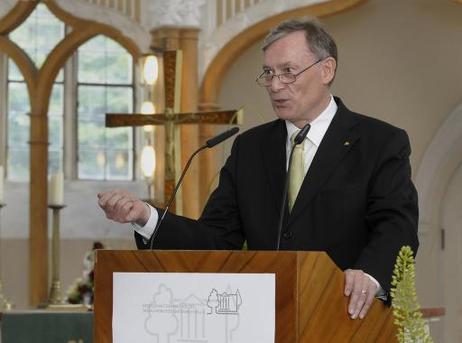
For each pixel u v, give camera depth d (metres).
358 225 5.43
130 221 5.25
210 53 18.41
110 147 24.27
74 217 23.45
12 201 23.52
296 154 5.64
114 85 24.47
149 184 15.96
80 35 20.17
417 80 17.92
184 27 18.11
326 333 4.42
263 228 5.62
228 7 18.39
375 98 18.11
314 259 4.33
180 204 14.52
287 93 5.60
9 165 24.09
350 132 5.65
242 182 5.80
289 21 5.66
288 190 5.62
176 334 4.45
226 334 4.37
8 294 23.06
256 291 4.32
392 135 5.61
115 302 4.57
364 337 4.70
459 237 18.78
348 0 17.56
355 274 4.54
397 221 5.24
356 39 18.17
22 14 20.86
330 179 5.51
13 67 24.30
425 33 17.78
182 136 17.97
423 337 4.09
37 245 21.14
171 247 5.41
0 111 24.16
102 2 19.61
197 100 18.27
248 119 18.59
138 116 14.53
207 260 4.41
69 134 24.17
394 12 17.97
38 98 21.12
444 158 18.06
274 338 4.29
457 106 17.69
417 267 18.77
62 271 23.17
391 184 5.43
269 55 5.62
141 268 4.53
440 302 18.86
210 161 18.09
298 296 4.27
